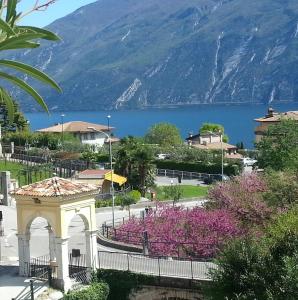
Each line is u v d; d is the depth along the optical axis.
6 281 29.25
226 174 90.12
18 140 103.06
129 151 68.19
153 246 37.78
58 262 29.09
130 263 32.50
